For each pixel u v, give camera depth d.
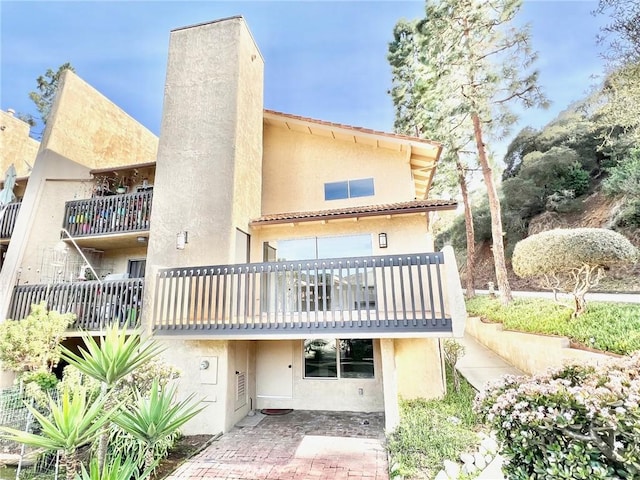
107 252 12.59
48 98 23.92
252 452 6.86
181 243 9.12
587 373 4.02
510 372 11.35
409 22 21.05
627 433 2.83
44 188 11.17
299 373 9.96
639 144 13.21
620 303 9.80
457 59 15.77
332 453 6.78
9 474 6.23
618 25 10.46
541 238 11.00
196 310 8.07
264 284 9.26
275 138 12.83
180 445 7.21
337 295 9.27
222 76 10.30
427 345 9.37
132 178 13.18
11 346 7.67
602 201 18.08
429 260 7.10
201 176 9.62
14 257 10.20
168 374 6.45
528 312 12.73
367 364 9.68
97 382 5.07
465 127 18.89
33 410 3.19
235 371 8.70
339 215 9.30
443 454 6.05
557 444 3.28
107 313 9.05
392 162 11.68
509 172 26.58
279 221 9.76
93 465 3.18
